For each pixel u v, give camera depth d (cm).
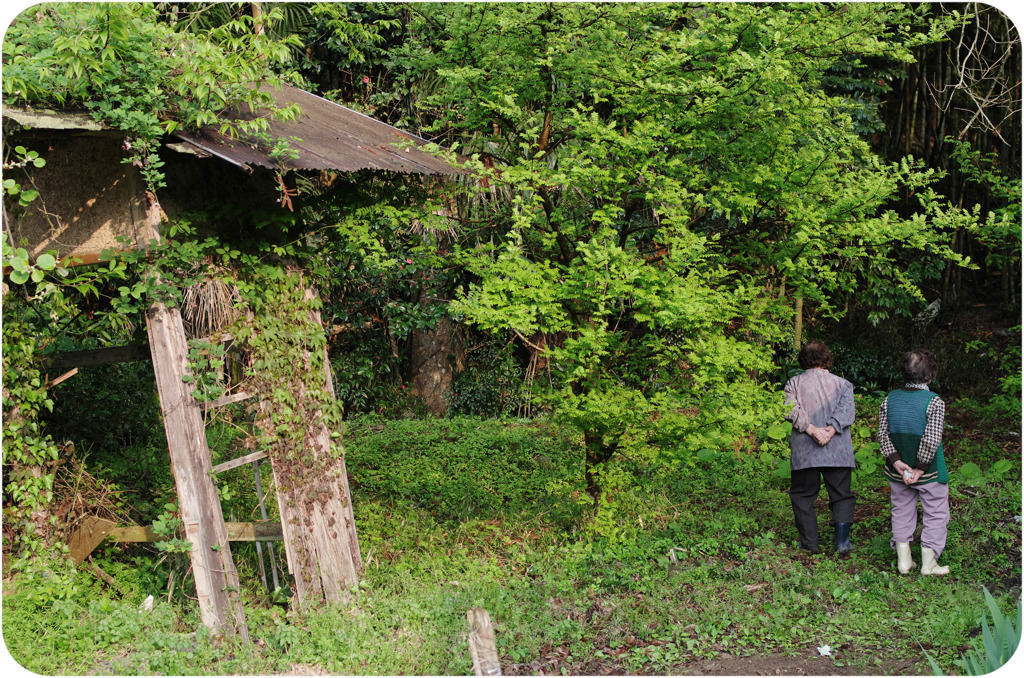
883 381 1265
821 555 616
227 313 548
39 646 479
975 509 671
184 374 515
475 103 680
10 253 427
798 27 630
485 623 354
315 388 586
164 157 520
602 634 514
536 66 650
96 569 601
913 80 1312
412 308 1193
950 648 465
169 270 509
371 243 641
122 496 736
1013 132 1146
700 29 652
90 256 504
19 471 535
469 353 1302
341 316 1166
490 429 1075
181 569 614
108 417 818
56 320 605
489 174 638
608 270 586
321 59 1173
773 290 906
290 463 562
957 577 561
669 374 666
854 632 498
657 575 585
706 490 799
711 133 636
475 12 635
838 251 654
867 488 779
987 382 1175
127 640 503
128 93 468
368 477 877
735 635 503
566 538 668
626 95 632
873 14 626
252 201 578
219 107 489
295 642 504
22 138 464
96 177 503
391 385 1253
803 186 650
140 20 478
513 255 596
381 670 471
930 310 1294
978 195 1282
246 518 709
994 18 1174
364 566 609
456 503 789
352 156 570
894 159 1330
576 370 594
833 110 800
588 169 584
